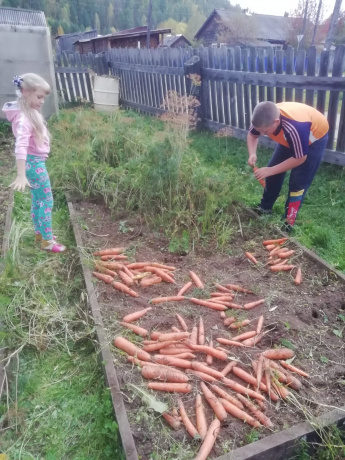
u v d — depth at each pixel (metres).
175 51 9.34
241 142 7.69
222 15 29.33
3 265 3.67
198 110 8.70
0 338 2.83
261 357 2.78
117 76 12.19
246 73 7.21
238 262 4.05
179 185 4.86
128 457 2.07
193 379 2.66
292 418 2.42
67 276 3.83
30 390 2.68
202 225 4.53
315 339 3.05
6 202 5.04
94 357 2.88
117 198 5.05
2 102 9.09
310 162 4.19
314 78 6.07
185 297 3.45
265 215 4.64
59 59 12.59
